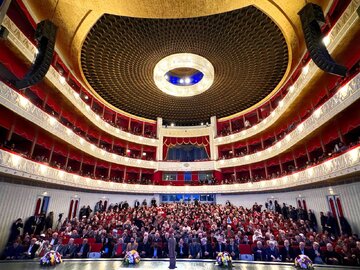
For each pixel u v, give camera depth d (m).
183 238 10.08
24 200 11.56
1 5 3.95
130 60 16.97
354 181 10.48
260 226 11.48
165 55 17.28
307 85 12.88
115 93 21.61
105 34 14.20
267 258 8.66
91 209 18.75
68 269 7.26
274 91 20.17
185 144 27.53
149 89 21.56
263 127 20.45
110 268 7.50
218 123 27.11
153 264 8.17
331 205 12.52
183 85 22.33
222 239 9.54
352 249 7.86
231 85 20.52
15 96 9.60
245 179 22.58
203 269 7.49
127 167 24.48
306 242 8.83
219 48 16.20
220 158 24.88
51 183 13.13
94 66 17.00
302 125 13.62
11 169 9.20
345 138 12.12
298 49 14.47
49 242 9.74
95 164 20.86
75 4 11.08
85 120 19.08
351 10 8.32
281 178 16.64
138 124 27.62
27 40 10.26
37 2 11.02
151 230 11.38
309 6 6.41
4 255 9.26
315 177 12.10
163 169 25.77
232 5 11.09
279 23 12.82
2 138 12.61
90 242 9.92
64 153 16.55
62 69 15.77
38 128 12.34
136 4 10.75
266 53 15.75
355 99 8.49
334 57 10.16
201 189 23.75
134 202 23.12
